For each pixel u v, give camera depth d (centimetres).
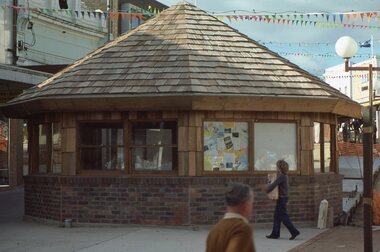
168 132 1277
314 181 1311
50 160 1377
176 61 1323
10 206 1770
